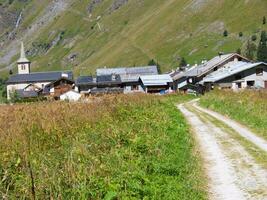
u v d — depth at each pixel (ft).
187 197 40.34
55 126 58.95
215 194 43.24
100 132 58.85
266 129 82.07
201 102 180.86
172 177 45.34
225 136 79.15
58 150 44.65
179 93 299.58
